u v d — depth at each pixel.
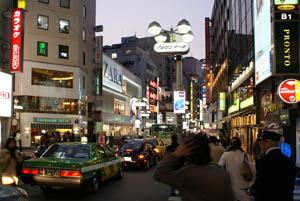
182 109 21.52
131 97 67.94
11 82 16.48
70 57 40.00
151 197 9.99
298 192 10.38
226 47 36.91
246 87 24.64
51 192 10.46
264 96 19.66
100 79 46.53
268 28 15.95
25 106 36.19
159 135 30.66
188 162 2.84
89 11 45.03
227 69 35.59
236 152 6.33
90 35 45.62
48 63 38.31
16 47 16.80
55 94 38.38
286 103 15.08
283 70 14.67
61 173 9.30
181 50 19.27
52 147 10.87
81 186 9.35
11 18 16.98
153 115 88.69
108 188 11.41
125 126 62.44
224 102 37.84
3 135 15.88
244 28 24.81
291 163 3.99
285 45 14.69
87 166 9.78
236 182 6.14
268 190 3.90
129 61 85.19
